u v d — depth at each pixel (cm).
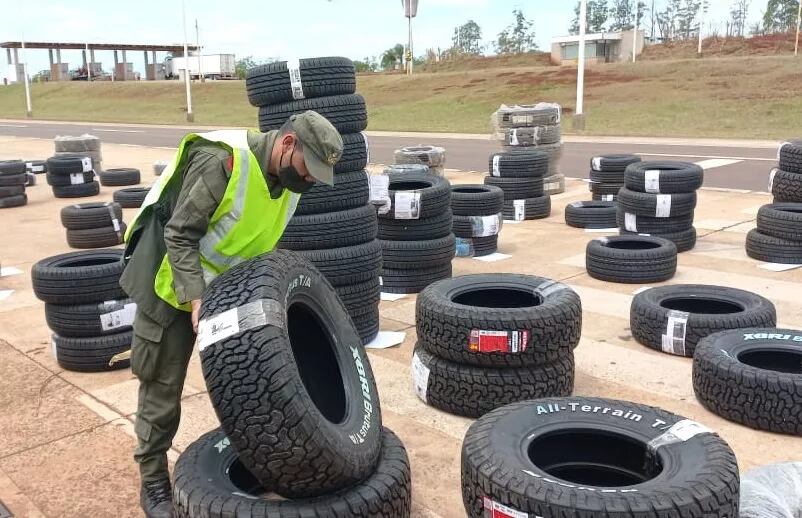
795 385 389
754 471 317
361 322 543
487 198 819
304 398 254
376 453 299
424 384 439
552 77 4278
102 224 973
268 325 259
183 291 275
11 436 420
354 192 534
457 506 339
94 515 340
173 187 293
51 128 3950
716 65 3828
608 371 494
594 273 724
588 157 1856
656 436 295
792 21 8094
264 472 256
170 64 8856
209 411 447
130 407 457
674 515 244
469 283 473
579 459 313
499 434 296
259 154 290
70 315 507
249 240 298
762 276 719
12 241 1027
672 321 511
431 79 4900
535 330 403
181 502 278
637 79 3838
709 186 1313
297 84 512
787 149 822
